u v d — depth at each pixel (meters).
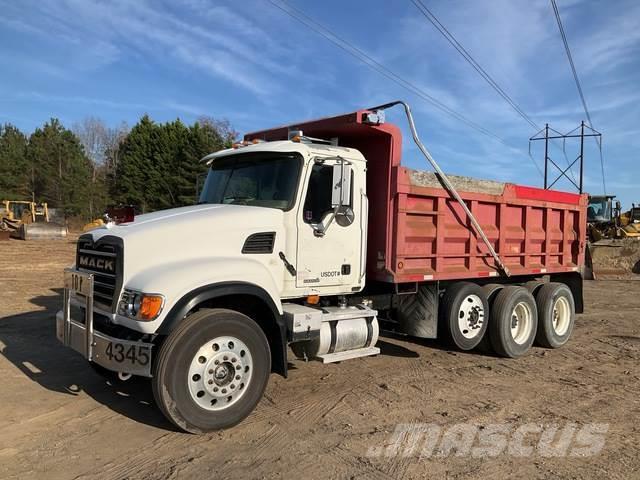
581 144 36.62
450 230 7.30
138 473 3.95
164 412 4.47
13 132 70.25
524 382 6.62
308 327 5.57
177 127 52.84
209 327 4.57
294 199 5.57
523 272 8.55
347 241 6.08
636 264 20.48
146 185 52.91
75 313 5.46
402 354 7.86
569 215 9.60
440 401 5.76
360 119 6.12
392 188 6.50
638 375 7.09
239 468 4.07
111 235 4.86
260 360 4.91
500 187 8.04
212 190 6.31
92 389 5.77
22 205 39.00
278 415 5.19
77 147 66.31
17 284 13.55
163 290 4.41
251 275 4.98
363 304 6.64
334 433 4.79
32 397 5.48
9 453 4.23
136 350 4.41
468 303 7.66
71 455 4.21
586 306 13.54
